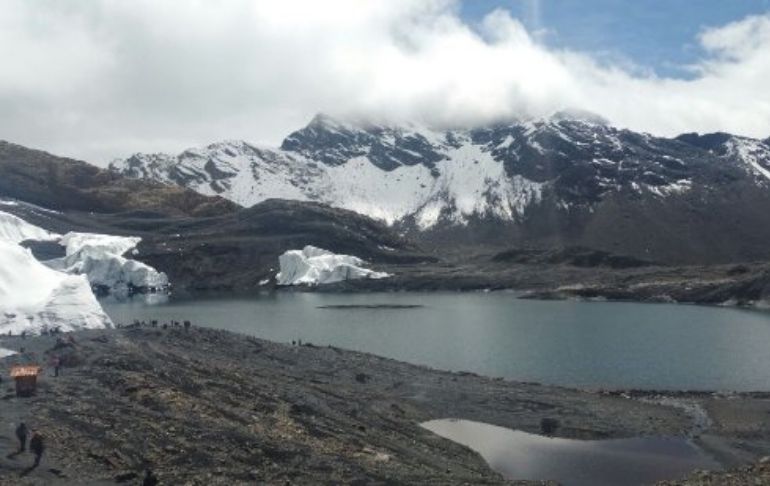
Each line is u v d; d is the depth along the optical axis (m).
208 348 101.56
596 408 86.19
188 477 44.41
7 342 93.38
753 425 79.75
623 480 62.16
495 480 54.03
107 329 110.56
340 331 160.75
